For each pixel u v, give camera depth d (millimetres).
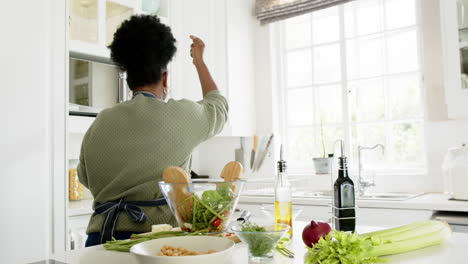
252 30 3506
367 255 672
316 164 2850
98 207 1123
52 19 1594
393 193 2799
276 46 3557
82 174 1241
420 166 2877
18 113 1463
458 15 2311
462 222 1952
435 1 2689
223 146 3498
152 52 1218
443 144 2645
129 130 1127
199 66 1334
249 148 3400
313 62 3398
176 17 2891
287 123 3529
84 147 1190
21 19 1493
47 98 1558
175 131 1126
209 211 879
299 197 2559
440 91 2660
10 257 1400
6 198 1406
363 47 3160
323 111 3348
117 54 1251
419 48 2855
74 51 2287
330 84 3299
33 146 1496
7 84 1439
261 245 705
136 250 675
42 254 1490
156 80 1257
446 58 2336
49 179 1541
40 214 1498
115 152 1132
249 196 2744
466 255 736
